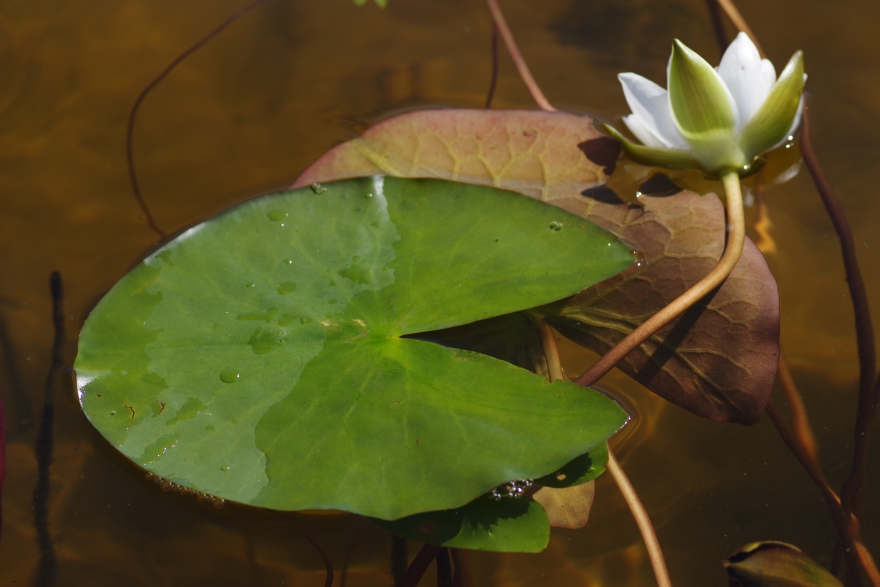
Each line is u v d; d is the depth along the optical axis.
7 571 0.76
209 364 0.76
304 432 0.75
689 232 0.80
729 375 0.78
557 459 0.74
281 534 0.77
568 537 0.77
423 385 0.76
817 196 0.82
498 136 0.83
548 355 0.78
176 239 0.78
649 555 0.76
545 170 0.82
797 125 0.84
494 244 0.79
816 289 0.80
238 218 0.79
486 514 0.75
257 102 0.86
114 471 0.77
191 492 0.77
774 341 0.78
